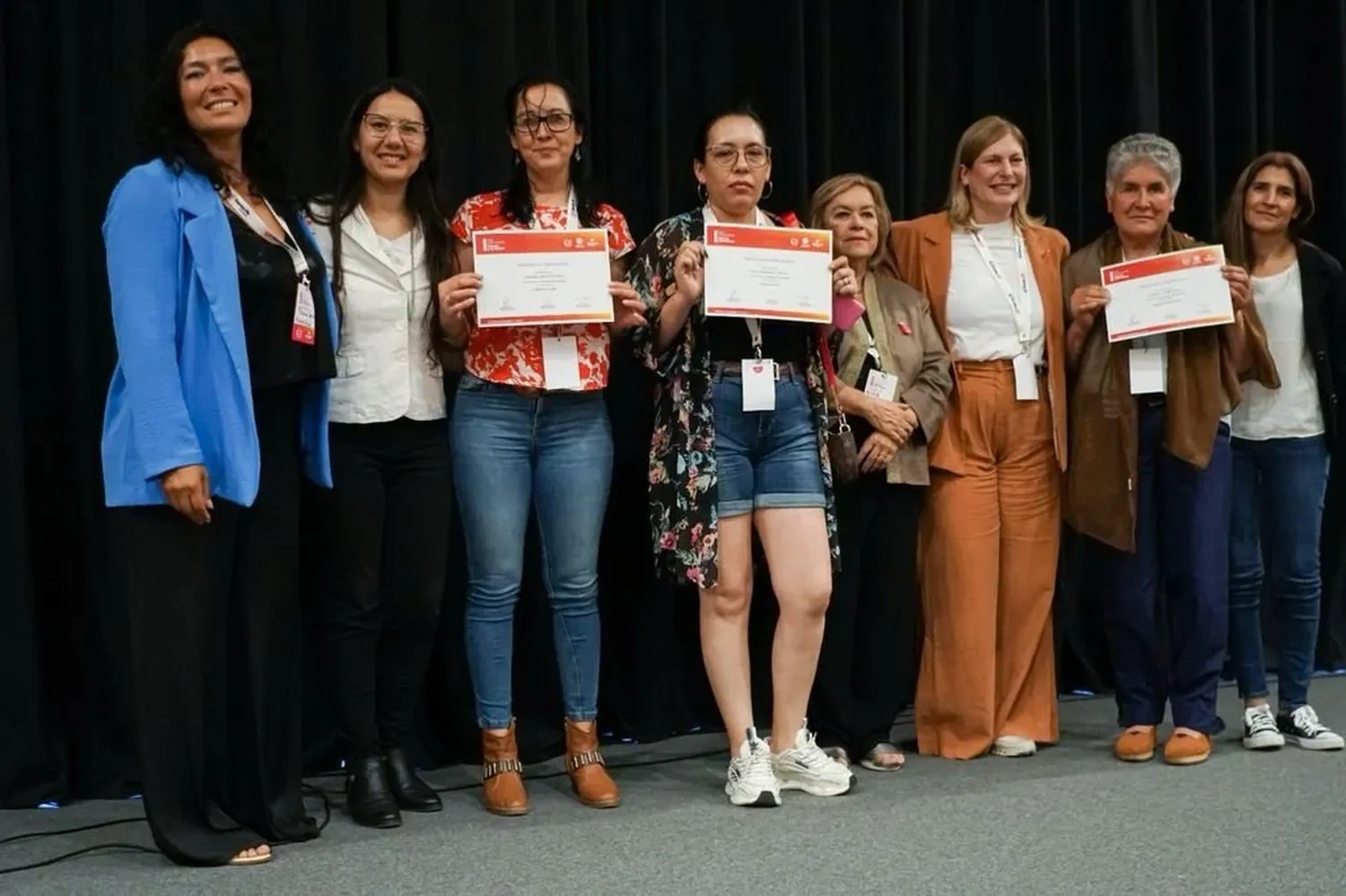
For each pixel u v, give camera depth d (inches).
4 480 117.2
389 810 108.4
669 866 95.2
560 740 137.9
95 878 95.1
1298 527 136.5
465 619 118.2
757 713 145.2
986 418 131.1
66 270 121.1
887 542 129.4
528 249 108.3
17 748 117.5
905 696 130.5
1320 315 136.7
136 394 93.4
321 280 103.5
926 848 99.0
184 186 97.3
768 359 114.6
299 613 107.9
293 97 127.5
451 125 134.0
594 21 143.9
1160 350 127.1
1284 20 181.3
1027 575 133.6
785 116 150.0
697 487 113.1
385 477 111.1
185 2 126.3
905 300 129.9
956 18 164.4
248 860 97.5
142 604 97.0
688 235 116.8
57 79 121.0
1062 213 168.4
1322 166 180.5
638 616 141.3
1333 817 106.8
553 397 113.0
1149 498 130.4
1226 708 154.7
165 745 97.1
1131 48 168.2
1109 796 114.0
